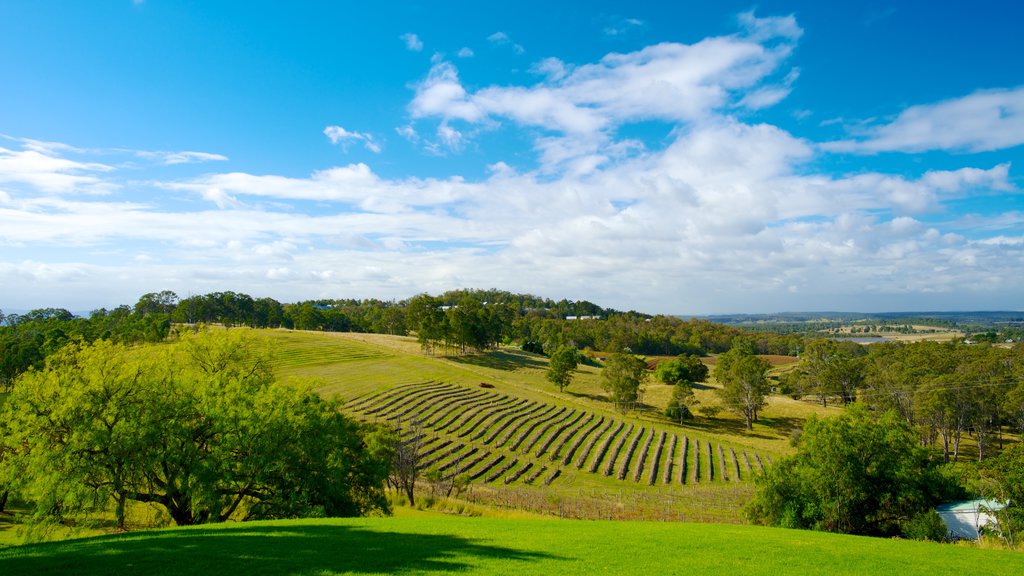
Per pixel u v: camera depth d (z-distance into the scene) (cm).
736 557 2222
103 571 1694
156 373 3684
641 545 2405
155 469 3353
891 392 10594
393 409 9725
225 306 19950
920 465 4362
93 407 3291
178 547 2041
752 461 8975
